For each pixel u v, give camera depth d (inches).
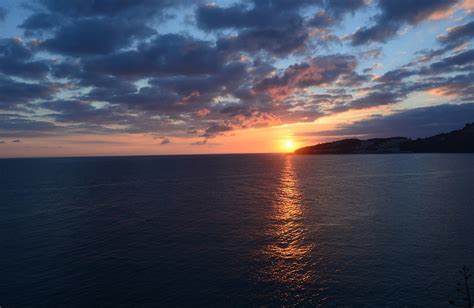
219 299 1013.2
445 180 3964.1
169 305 987.3
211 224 1854.1
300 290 1057.5
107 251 1414.9
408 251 1369.3
